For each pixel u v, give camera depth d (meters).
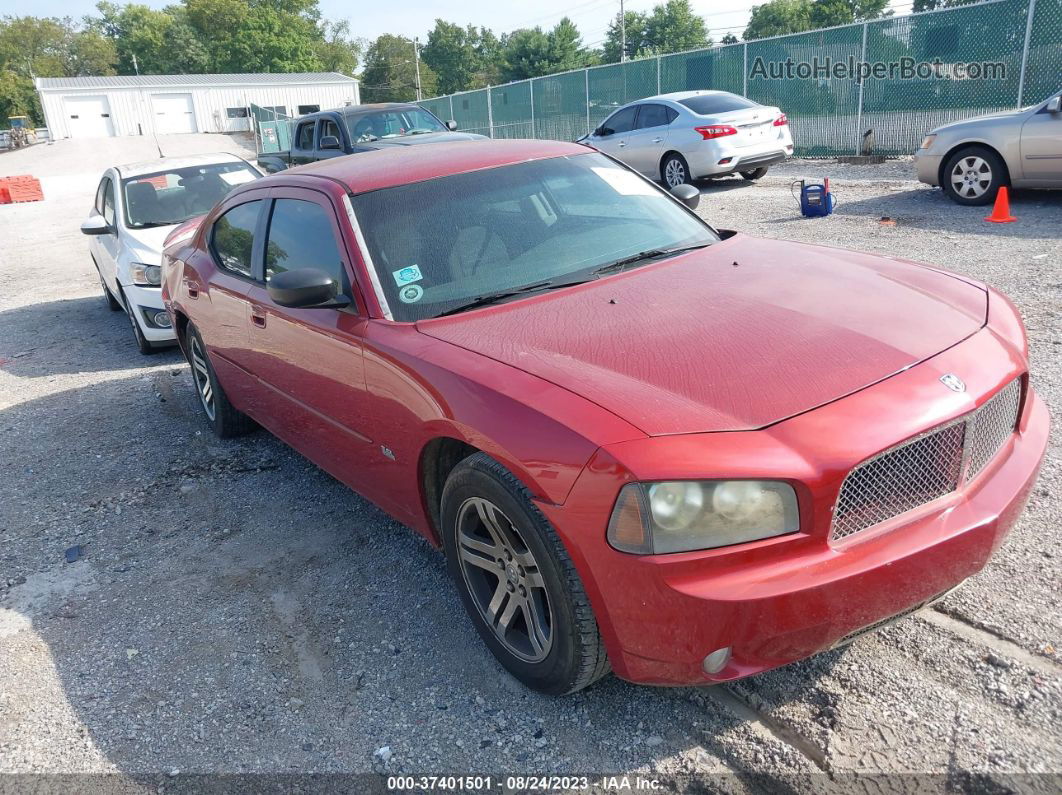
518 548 2.58
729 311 2.79
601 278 3.25
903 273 3.20
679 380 2.38
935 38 14.31
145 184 8.26
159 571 3.79
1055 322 5.57
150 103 62.25
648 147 14.20
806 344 2.52
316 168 4.02
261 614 3.36
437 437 2.76
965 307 2.86
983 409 2.42
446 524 2.86
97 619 3.45
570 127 23.42
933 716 2.40
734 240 3.75
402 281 3.19
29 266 13.78
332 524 4.07
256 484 4.64
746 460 2.09
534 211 3.57
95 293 10.95
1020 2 13.09
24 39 109.00
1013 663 2.55
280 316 3.66
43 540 4.21
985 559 2.38
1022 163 9.41
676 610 2.12
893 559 2.17
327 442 3.68
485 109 27.45
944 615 2.81
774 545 2.12
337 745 2.60
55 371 7.39
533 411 2.35
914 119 14.95
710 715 2.53
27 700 2.98
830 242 8.73
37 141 63.31
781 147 14.03
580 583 2.32
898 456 2.23
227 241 4.54
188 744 2.67
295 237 3.74
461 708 2.70
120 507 4.50
